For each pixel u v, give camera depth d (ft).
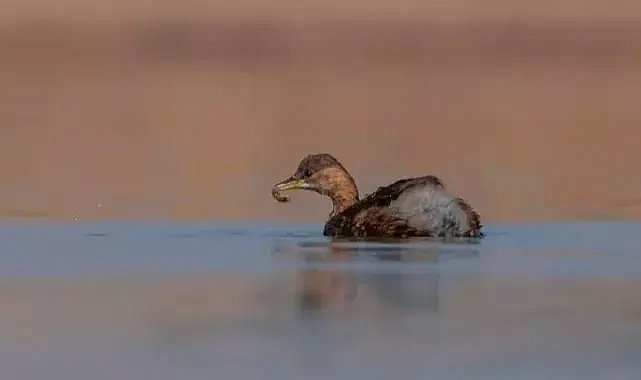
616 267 67.77
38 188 97.50
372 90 170.30
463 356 51.11
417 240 76.28
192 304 59.21
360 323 55.77
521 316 57.06
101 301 59.88
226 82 181.57
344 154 116.78
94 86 174.81
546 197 95.09
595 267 67.82
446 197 77.46
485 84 177.27
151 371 49.32
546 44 219.00
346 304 58.95
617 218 85.10
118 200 92.07
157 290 62.13
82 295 61.21
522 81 180.75
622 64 205.36
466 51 219.20
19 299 60.54
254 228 81.25
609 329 55.01
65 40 223.30
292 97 162.61
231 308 58.34
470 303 59.31
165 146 122.52
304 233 79.30
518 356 51.01
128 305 59.26
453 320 56.44
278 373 48.91
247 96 164.45
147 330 55.01
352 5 226.58
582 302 59.77
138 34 222.69
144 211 87.61
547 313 57.67
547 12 223.30
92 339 53.52
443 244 74.79
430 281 64.18
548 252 72.18
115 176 104.42
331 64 206.49
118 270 67.26
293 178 84.53
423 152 117.91
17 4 222.69
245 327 55.21
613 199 93.91
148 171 107.65
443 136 128.26
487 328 54.95
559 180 103.24
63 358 51.08
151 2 224.12
